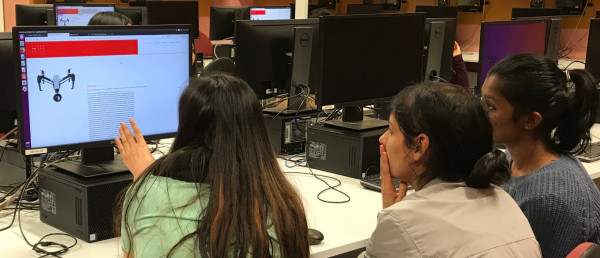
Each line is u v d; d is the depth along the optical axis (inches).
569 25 241.4
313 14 197.5
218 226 45.6
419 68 107.6
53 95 69.5
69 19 209.5
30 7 201.8
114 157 76.9
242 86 49.8
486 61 120.1
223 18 239.0
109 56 72.5
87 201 67.2
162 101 77.7
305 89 112.1
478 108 49.9
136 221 47.9
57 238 69.2
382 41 100.4
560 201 60.3
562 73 63.3
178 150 49.4
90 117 72.4
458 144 49.4
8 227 71.9
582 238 60.0
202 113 48.2
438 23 125.1
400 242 48.4
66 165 73.2
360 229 73.3
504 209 49.5
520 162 66.4
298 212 50.0
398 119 52.3
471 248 46.3
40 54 67.9
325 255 67.2
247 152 47.7
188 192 47.4
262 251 46.5
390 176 63.1
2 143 84.6
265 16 259.3
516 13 227.6
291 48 113.6
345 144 94.8
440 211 48.4
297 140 108.7
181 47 78.2
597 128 131.5
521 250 47.5
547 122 62.9
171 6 253.1
